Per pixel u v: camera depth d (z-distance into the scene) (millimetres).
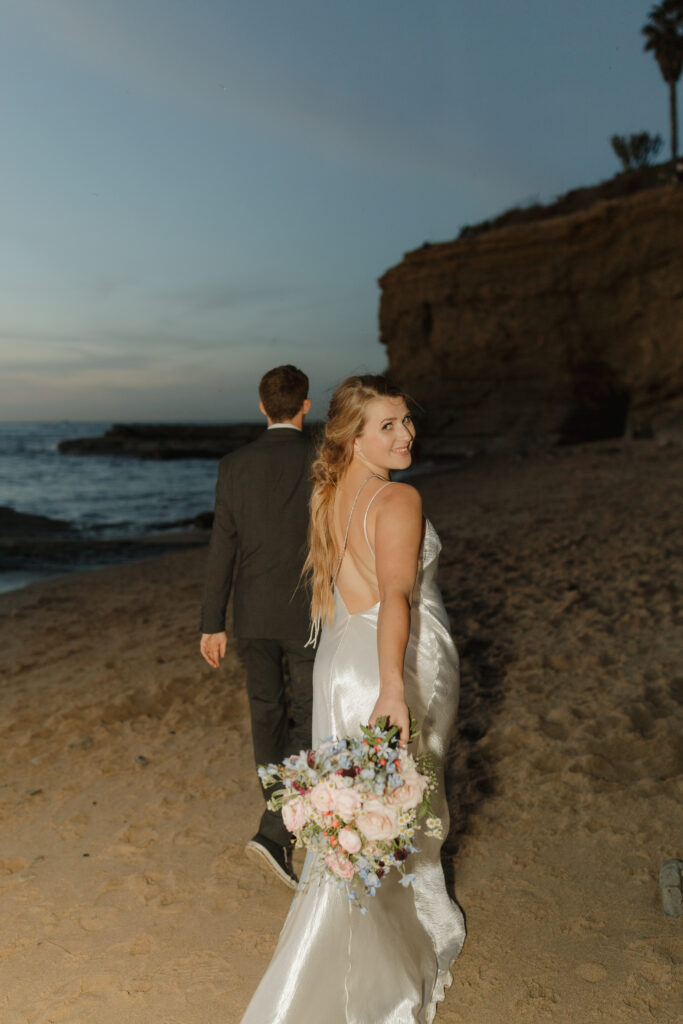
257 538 3010
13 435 150875
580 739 4008
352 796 1673
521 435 35250
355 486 2191
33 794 3979
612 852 3006
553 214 43094
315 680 2238
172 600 9117
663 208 29797
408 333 39344
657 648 5371
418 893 2299
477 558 9391
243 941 2660
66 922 2861
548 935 2545
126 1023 2311
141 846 3369
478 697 4766
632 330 32062
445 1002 2271
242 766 4109
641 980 2289
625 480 18109
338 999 1984
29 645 7449
